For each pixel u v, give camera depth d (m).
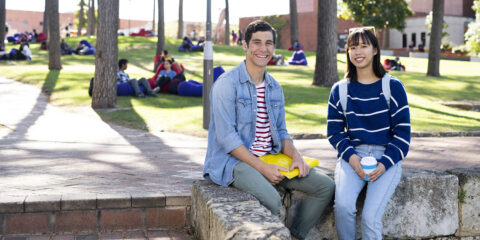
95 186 4.48
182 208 4.06
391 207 4.16
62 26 66.62
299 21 52.91
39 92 14.77
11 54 24.36
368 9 42.31
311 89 15.84
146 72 20.22
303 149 7.49
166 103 12.87
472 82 19.22
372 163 3.67
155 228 4.00
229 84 3.72
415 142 8.24
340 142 3.91
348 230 3.76
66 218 3.82
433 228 4.29
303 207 3.96
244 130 3.82
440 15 20.67
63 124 9.92
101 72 12.05
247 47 3.80
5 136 8.22
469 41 38.16
